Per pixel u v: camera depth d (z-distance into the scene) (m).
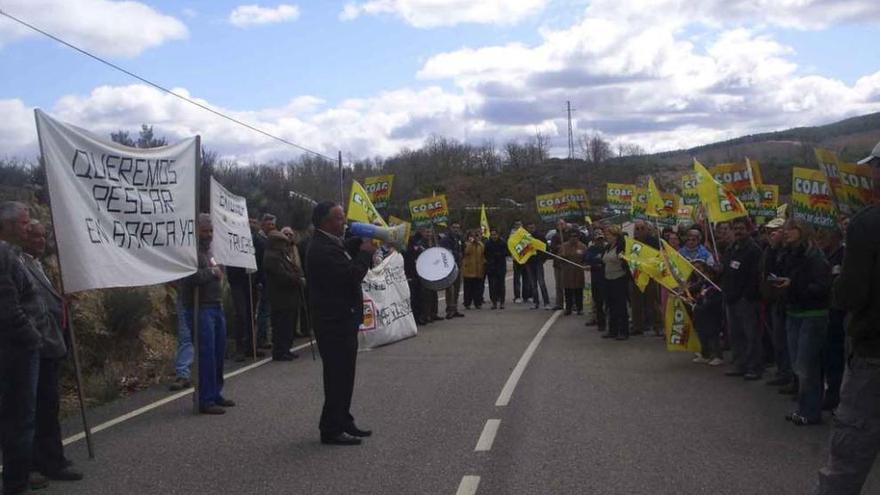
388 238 7.58
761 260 9.59
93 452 7.15
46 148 6.75
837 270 8.30
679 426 7.84
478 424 7.99
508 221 51.44
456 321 17.81
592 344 13.80
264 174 45.34
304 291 14.51
